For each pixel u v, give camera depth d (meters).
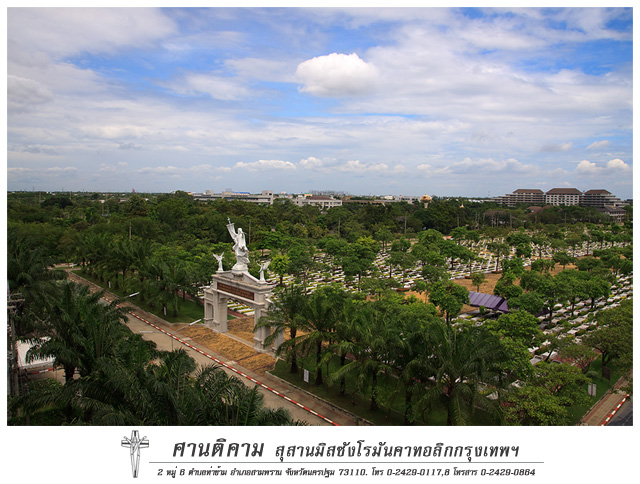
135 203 138.75
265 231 120.31
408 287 82.50
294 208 189.25
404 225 171.12
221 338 50.53
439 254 93.75
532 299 54.78
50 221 115.88
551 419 26.25
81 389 25.22
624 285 85.69
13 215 110.56
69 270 90.62
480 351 26.38
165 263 60.81
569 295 57.97
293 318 38.22
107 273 71.50
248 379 39.84
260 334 46.03
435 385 27.06
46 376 39.94
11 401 25.14
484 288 81.56
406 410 30.33
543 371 32.25
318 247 119.06
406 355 29.72
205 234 121.56
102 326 30.59
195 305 64.06
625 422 33.22
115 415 22.36
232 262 77.56
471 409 26.55
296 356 38.28
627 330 40.66
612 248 101.69
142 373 25.23
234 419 23.84
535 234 138.88
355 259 82.56
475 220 197.38
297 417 33.00
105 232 98.81
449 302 55.19
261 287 45.69
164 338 50.44
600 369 43.81
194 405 23.31
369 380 30.59
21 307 43.97
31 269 49.69
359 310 35.44
